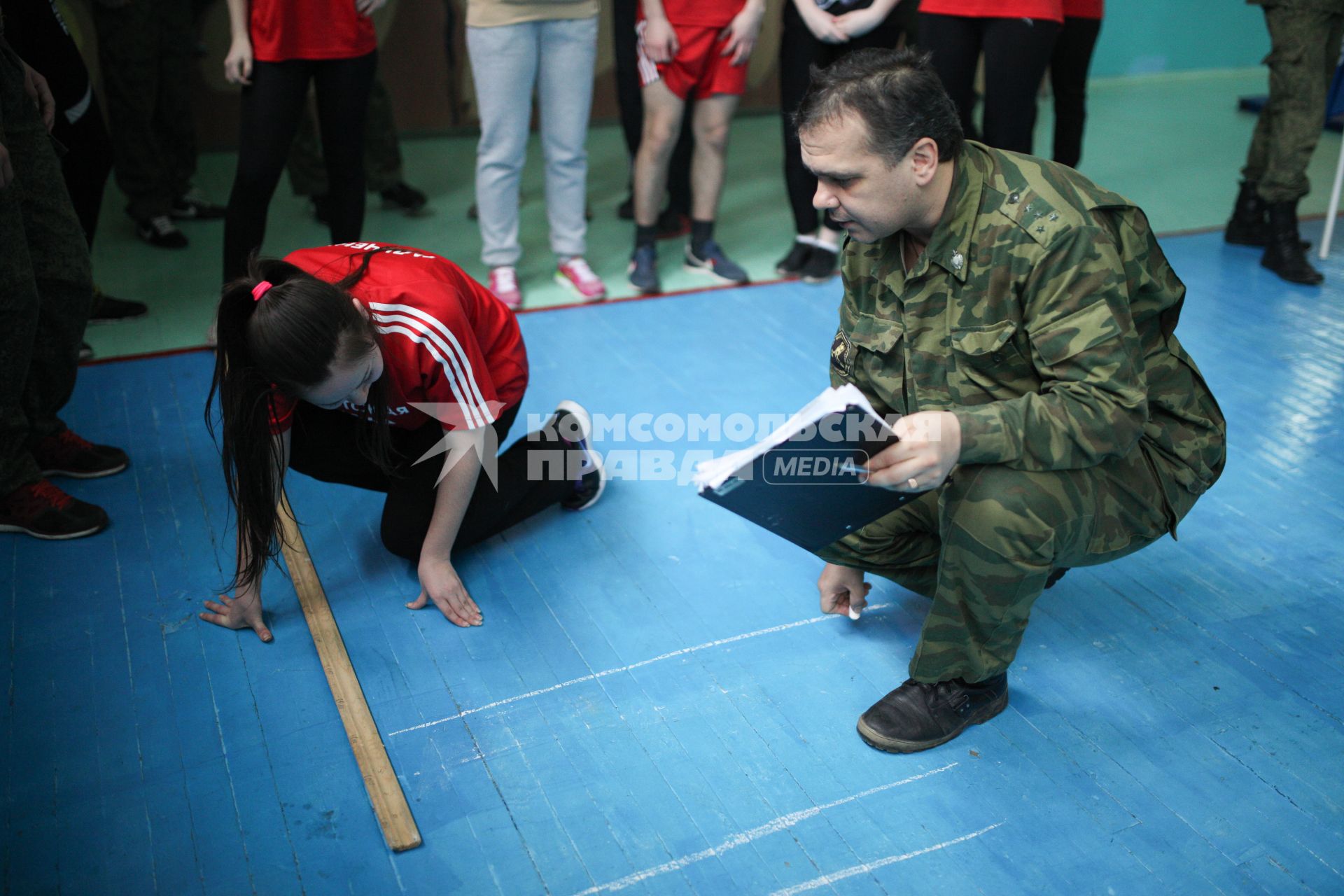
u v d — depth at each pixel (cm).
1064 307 128
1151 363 146
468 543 196
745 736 160
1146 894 134
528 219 393
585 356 282
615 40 346
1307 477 227
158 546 204
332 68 272
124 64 322
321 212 373
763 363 280
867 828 144
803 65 314
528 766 154
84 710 163
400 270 162
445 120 493
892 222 130
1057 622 185
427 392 163
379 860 139
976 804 148
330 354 134
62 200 204
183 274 334
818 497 133
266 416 152
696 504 220
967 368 142
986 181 132
